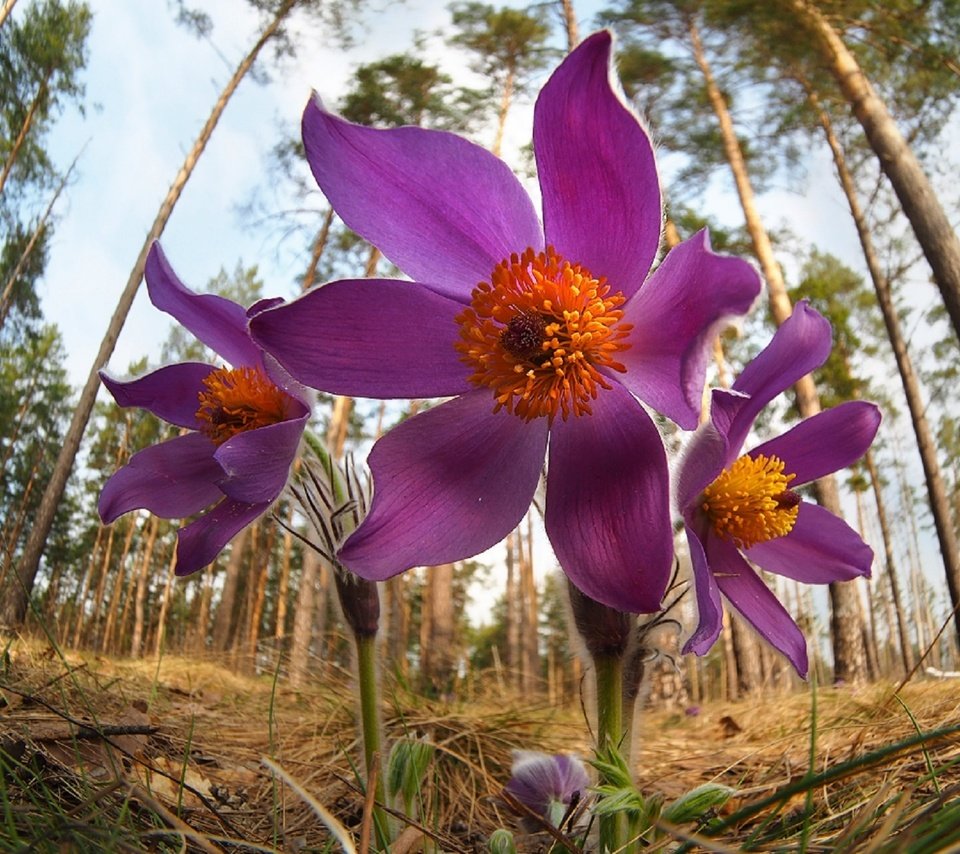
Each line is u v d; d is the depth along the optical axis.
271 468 0.09
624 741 0.09
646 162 0.09
